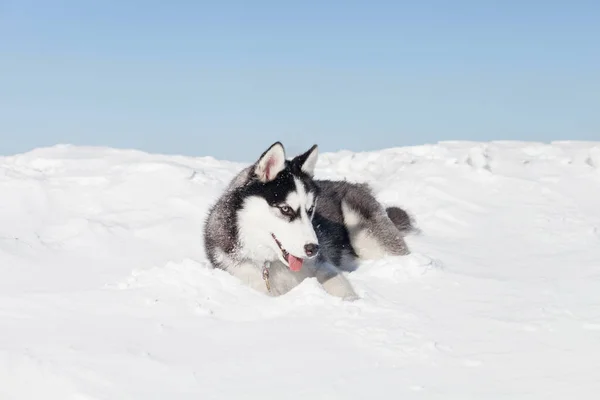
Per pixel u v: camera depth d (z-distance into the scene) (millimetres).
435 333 1941
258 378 1721
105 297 2174
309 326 1983
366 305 2127
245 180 2412
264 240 2352
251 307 2113
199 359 1808
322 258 2469
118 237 2887
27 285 2363
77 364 1773
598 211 3240
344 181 2982
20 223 2994
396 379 1706
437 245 2873
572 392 1623
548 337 1897
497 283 2352
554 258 2637
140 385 1696
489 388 1657
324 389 1668
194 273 2268
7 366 1785
